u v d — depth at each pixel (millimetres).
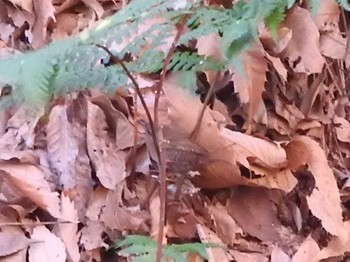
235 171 657
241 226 686
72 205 618
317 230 703
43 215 614
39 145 647
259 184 684
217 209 679
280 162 683
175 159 627
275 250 673
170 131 628
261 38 721
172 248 538
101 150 657
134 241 545
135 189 657
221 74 706
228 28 478
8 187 609
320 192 679
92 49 423
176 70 547
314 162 689
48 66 384
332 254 667
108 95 662
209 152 638
